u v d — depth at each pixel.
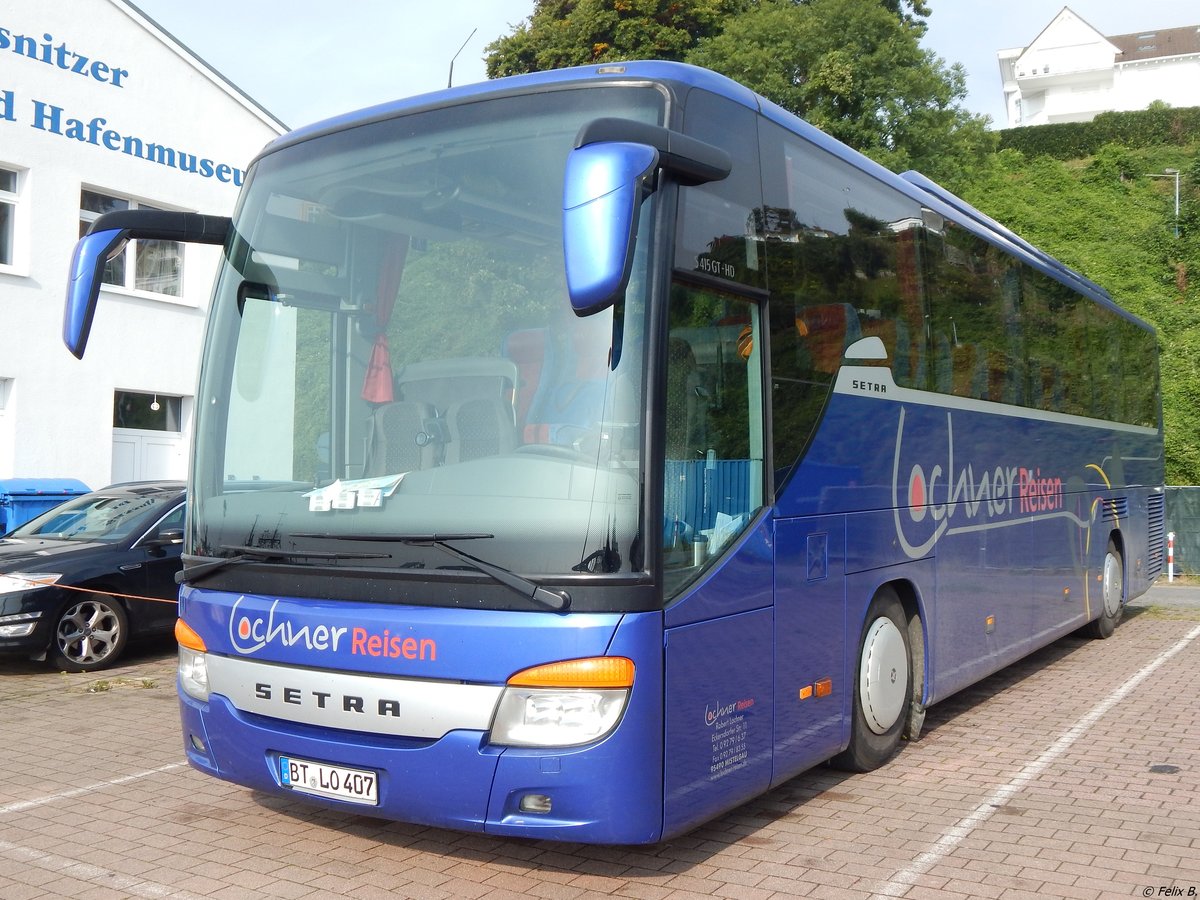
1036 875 4.70
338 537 4.48
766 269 5.13
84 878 4.69
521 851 4.98
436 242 4.75
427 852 4.98
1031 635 8.91
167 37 18.58
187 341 18.97
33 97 16.50
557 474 4.18
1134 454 12.98
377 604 4.34
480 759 4.07
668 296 4.32
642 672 4.09
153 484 11.47
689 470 4.46
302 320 4.96
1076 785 6.13
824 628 5.52
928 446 6.93
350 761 4.34
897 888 4.54
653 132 4.09
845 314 5.91
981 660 7.75
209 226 5.39
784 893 4.48
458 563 4.20
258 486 4.85
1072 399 10.38
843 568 5.72
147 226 5.16
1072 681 9.47
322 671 4.43
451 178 4.80
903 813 5.59
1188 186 49.12
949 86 30.05
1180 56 75.69
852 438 5.89
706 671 4.48
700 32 31.30
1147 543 13.56
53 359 16.81
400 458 4.52
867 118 29.20
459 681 4.14
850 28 29.36
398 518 4.40
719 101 4.93
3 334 16.11
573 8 31.27
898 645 6.45
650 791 4.12
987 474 7.98
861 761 6.14
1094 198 50.06
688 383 4.48
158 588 10.22
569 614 4.05
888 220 6.59
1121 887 4.57
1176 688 9.12
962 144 30.42
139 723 7.74
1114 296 39.84
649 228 4.31
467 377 4.46
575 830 4.06
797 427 5.32
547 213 4.54
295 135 5.40
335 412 4.74
